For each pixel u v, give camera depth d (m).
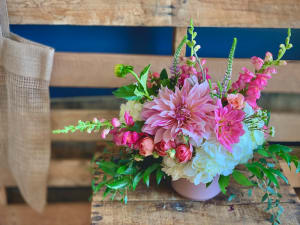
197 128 0.78
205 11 1.08
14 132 1.24
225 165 0.83
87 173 1.48
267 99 1.30
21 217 1.67
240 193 1.04
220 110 0.78
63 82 1.21
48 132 1.24
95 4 1.08
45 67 1.10
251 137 0.84
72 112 1.30
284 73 1.17
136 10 1.09
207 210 0.98
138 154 0.89
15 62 1.10
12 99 1.17
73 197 1.67
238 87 0.86
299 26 1.10
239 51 1.25
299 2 1.07
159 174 0.93
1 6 1.07
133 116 0.88
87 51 1.28
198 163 0.83
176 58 0.88
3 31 1.11
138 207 0.99
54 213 1.67
